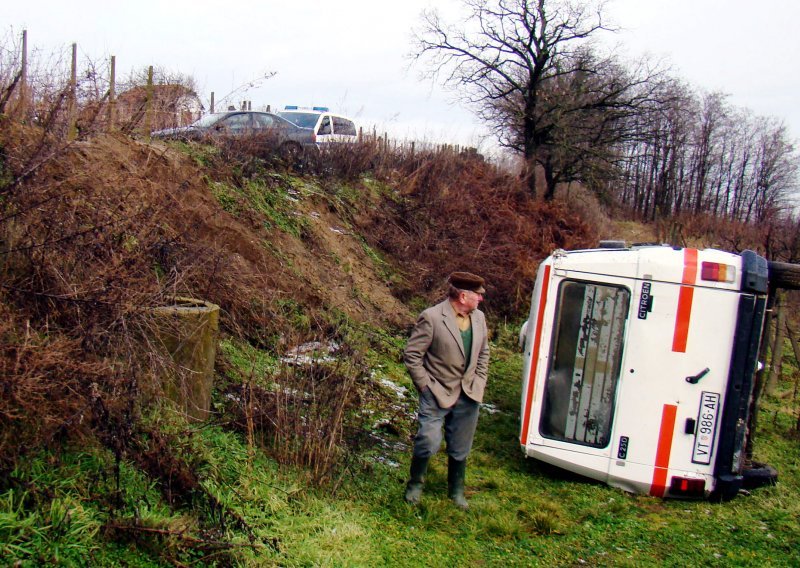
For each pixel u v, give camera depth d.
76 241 4.95
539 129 29.33
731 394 6.65
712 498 6.72
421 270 14.73
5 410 3.86
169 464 4.48
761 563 5.35
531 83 29.77
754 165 64.00
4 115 5.23
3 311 4.29
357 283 12.45
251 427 5.55
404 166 19.00
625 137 30.23
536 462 7.49
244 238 10.06
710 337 6.71
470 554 5.12
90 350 4.53
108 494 4.20
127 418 4.41
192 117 12.33
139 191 5.99
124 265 4.95
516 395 10.19
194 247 6.86
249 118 15.45
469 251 16.33
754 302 6.65
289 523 4.89
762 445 9.11
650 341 6.79
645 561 5.28
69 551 3.72
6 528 3.62
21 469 3.97
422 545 5.14
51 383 4.10
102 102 6.45
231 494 4.81
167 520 4.23
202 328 5.58
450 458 6.00
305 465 5.71
